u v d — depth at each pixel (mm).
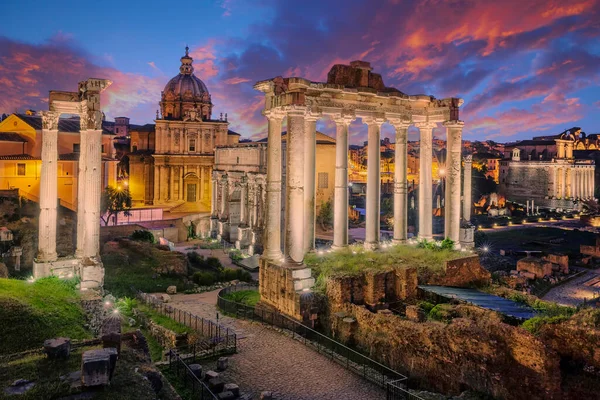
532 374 19297
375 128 41750
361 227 105062
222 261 69188
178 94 108625
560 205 157750
